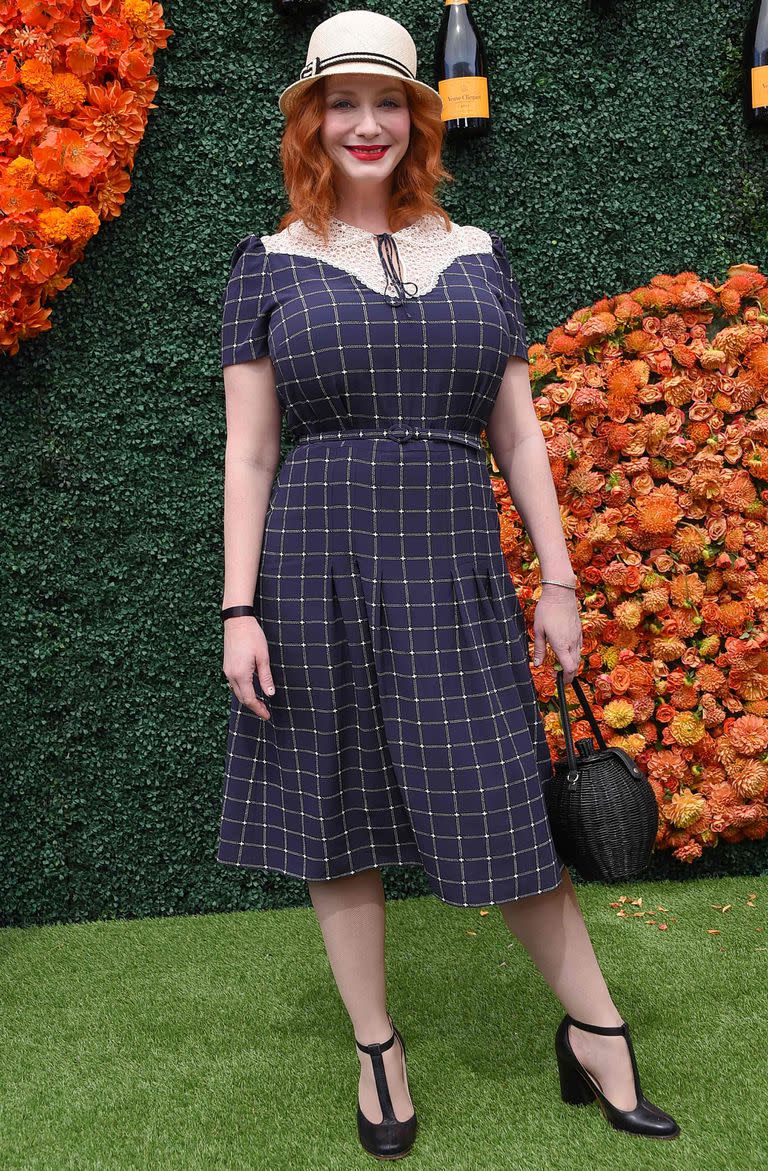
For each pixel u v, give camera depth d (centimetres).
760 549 284
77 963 254
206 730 285
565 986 170
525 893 159
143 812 285
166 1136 176
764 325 280
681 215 289
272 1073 197
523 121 285
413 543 161
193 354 280
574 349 279
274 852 169
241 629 163
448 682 160
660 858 290
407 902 284
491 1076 191
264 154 280
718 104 289
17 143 260
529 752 164
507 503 282
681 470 281
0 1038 215
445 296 165
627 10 286
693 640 288
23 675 281
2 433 277
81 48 260
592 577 283
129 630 282
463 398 166
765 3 279
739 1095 179
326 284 164
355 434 163
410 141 178
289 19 279
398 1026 212
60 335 276
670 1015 210
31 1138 177
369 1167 164
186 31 277
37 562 279
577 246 288
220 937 268
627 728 289
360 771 165
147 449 281
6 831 282
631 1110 169
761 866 294
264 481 173
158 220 279
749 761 284
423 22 283
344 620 162
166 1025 219
